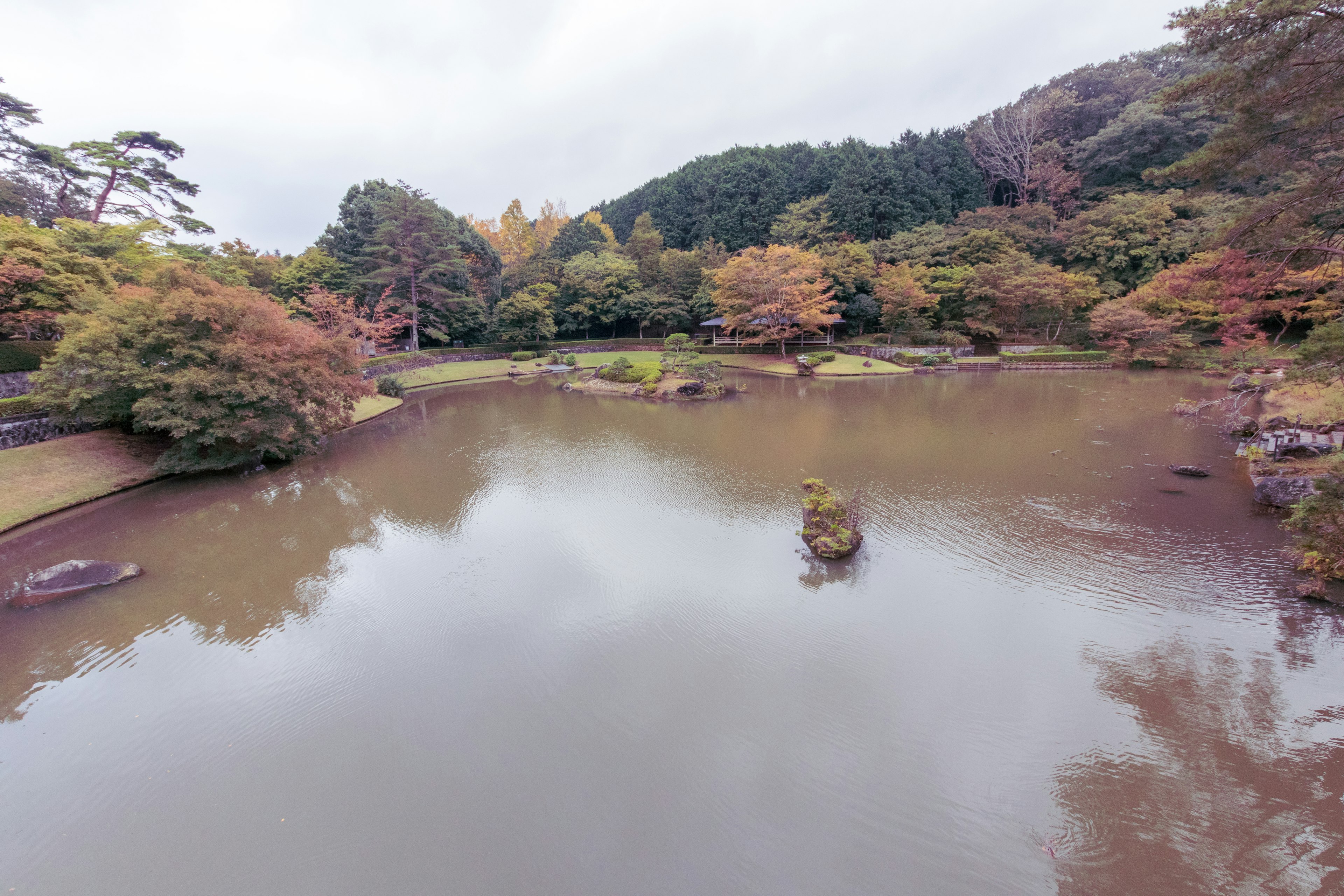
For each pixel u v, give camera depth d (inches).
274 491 729.0
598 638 387.2
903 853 226.2
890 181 2608.3
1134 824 236.1
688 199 3400.6
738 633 387.5
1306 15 371.9
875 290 2142.0
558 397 1529.3
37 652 388.2
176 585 477.1
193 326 752.3
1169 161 2300.7
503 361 2235.5
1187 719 297.0
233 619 424.5
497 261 2561.5
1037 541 518.0
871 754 279.1
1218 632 373.1
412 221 1913.1
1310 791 249.6
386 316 1907.0
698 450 885.2
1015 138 2819.9
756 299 2073.1
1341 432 725.3
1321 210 431.2
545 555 523.8
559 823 243.9
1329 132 420.5
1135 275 2021.4
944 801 251.0
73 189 1300.4
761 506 628.7
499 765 278.1
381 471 812.0
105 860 234.1
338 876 222.2
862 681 334.3
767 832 237.3
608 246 3287.4
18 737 310.2
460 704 324.5
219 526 608.1
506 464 834.2
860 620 400.2
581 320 2576.3
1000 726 296.0
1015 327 2101.4
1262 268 481.4
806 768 271.3
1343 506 374.9
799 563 491.5
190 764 287.1
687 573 479.2
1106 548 499.8
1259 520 550.6
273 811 255.8
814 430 1005.2
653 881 216.7
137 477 749.3
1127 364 1786.4
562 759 280.8
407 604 441.7
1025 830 235.1
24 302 856.3
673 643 379.2
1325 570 412.2
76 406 706.2
